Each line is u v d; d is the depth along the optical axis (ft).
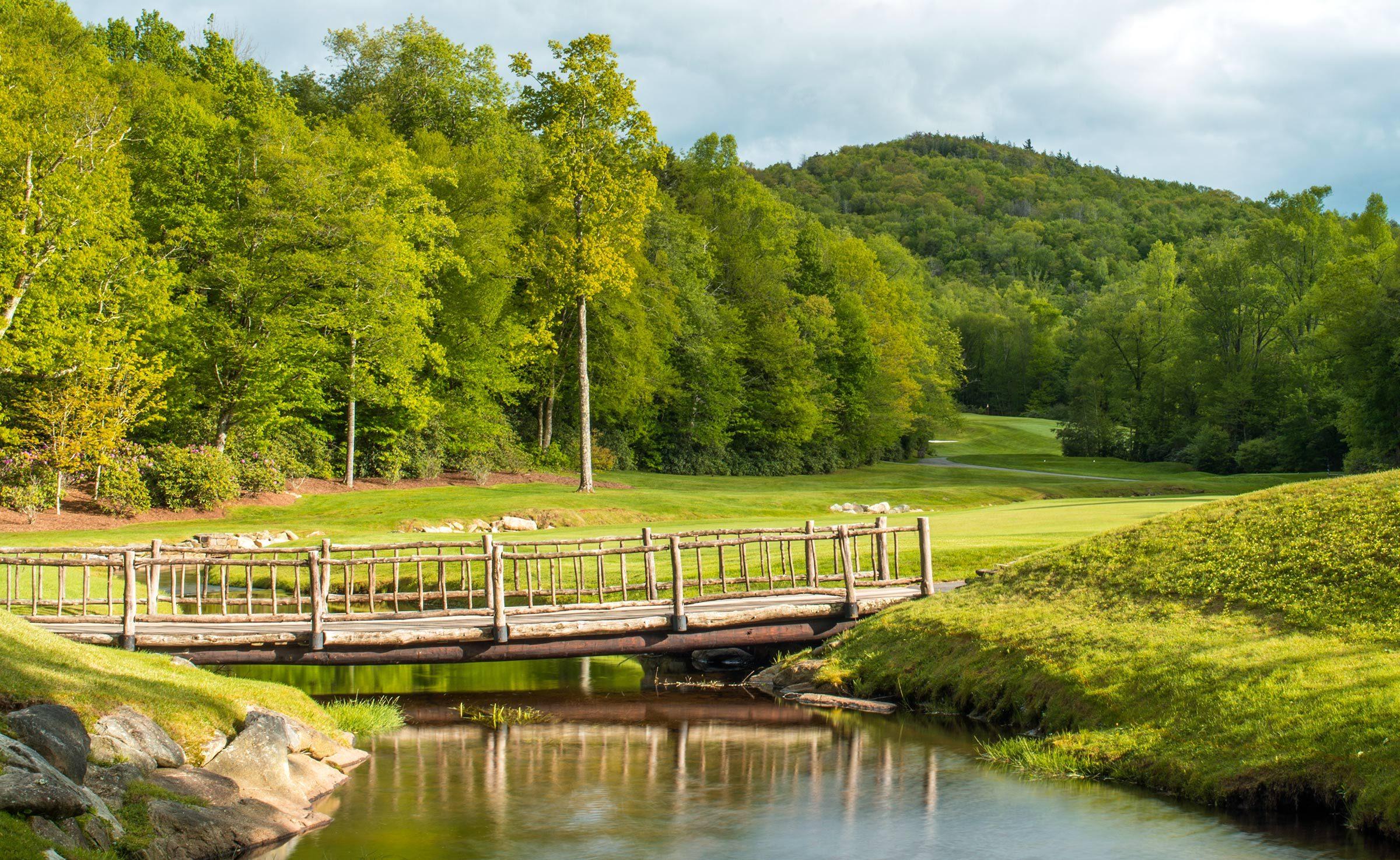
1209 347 255.91
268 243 120.98
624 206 135.54
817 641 53.57
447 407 153.17
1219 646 37.01
